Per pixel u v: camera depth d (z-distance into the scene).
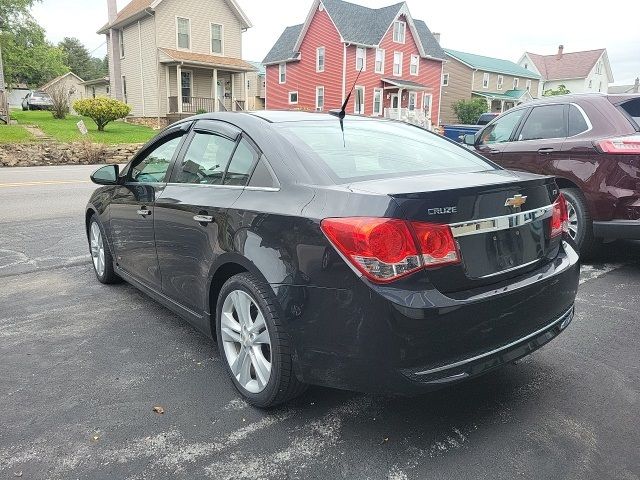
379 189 2.38
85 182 12.77
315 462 2.36
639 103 5.29
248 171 2.95
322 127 3.20
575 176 5.23
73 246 6.35
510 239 2.56
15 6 37.22
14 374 3.15
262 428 2.62
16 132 21.09
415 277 2.24
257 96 50.91
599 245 5.49
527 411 2.76
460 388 3.00
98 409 2.78
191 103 31.03
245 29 33.47
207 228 3.03
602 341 3.61
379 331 2.22
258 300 2.64
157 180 3.81
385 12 37.88
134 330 3.82
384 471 2.30
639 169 4.80
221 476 2.28
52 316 4.09
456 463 2.35
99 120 24.48
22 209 8.91
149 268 3.83
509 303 2.45
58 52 44.22
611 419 2.68
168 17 29.80
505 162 5.99
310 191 2.55
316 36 36.78
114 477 2.27
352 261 2.27
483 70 47.06
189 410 2.78
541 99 6.04
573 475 2.26
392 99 38.25
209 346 3.56
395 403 2.85
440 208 2.28
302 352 2.48
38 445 2.47
